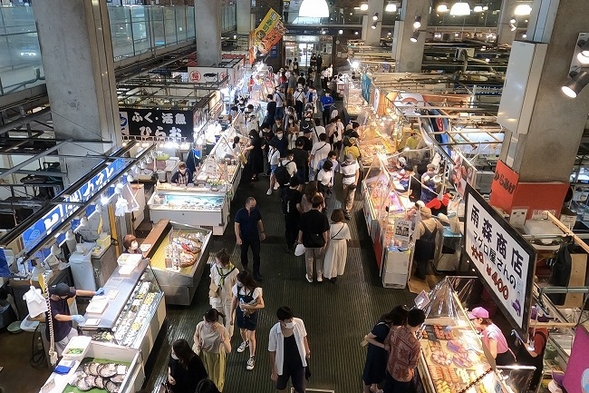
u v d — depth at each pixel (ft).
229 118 39.99
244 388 18.28
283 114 53.01
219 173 32.24
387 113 39.52
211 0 45.91
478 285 20.62
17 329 19.54
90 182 16.10
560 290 11.95
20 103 18.25
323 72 78.64
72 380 15.80
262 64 61.41
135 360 16.62
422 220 24.94
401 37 46.83
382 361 16.19
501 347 16.67
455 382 16.01
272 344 15.64
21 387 16.93
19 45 18.40
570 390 11.47
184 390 14.97
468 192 16.15
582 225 24.04
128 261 20.40
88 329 17.26
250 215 24.23
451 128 27.81
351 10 84.84
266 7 81.20
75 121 20.03
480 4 83.56
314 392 18.04
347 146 36.50
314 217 23.73
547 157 17.47
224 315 19.56
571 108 16.72
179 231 26.66
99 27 19.81
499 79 41.50
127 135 24.52
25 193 24.77
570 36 15.74
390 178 28.91
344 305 23.57
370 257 28.19
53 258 15.60
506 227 12.97
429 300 18.88
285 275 26.03
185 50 46.39
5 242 11.48
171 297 22.68
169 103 30.30
